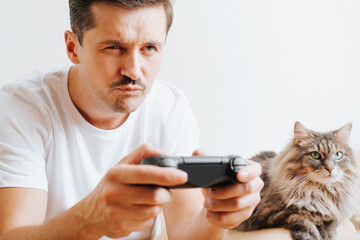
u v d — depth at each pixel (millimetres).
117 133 1241
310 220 1676
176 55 2158
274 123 2268
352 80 2268
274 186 1793
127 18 911
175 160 676
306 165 1728
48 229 856
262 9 2162
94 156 1248
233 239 1612
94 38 943
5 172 1036
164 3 974
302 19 2201
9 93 1200
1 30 1942
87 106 1171
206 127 2240
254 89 2236
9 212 1007
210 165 695
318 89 2264
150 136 1343
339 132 1813
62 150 1183
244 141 2268
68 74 1212
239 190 749
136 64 941
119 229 725
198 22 2133
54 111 1172
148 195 656
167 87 1463
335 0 2195
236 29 2166
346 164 1753
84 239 835
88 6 930
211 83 2207
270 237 1558
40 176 1095
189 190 1211
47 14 1965
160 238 1541
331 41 2242
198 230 1021
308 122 2275
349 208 1776
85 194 1244
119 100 988
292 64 2238
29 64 2000
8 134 1092
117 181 660
